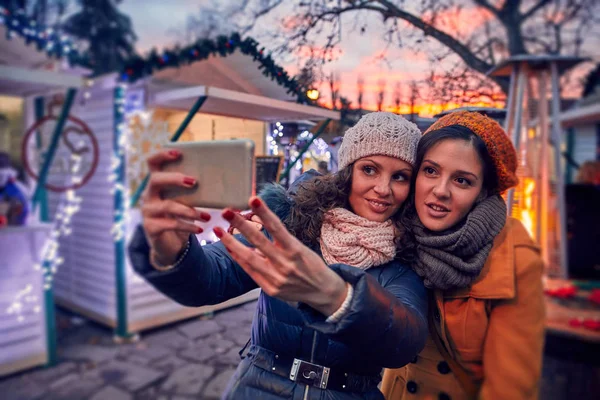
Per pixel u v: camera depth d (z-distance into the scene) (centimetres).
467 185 62
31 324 238
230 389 71
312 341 69
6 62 273
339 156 70
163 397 166
